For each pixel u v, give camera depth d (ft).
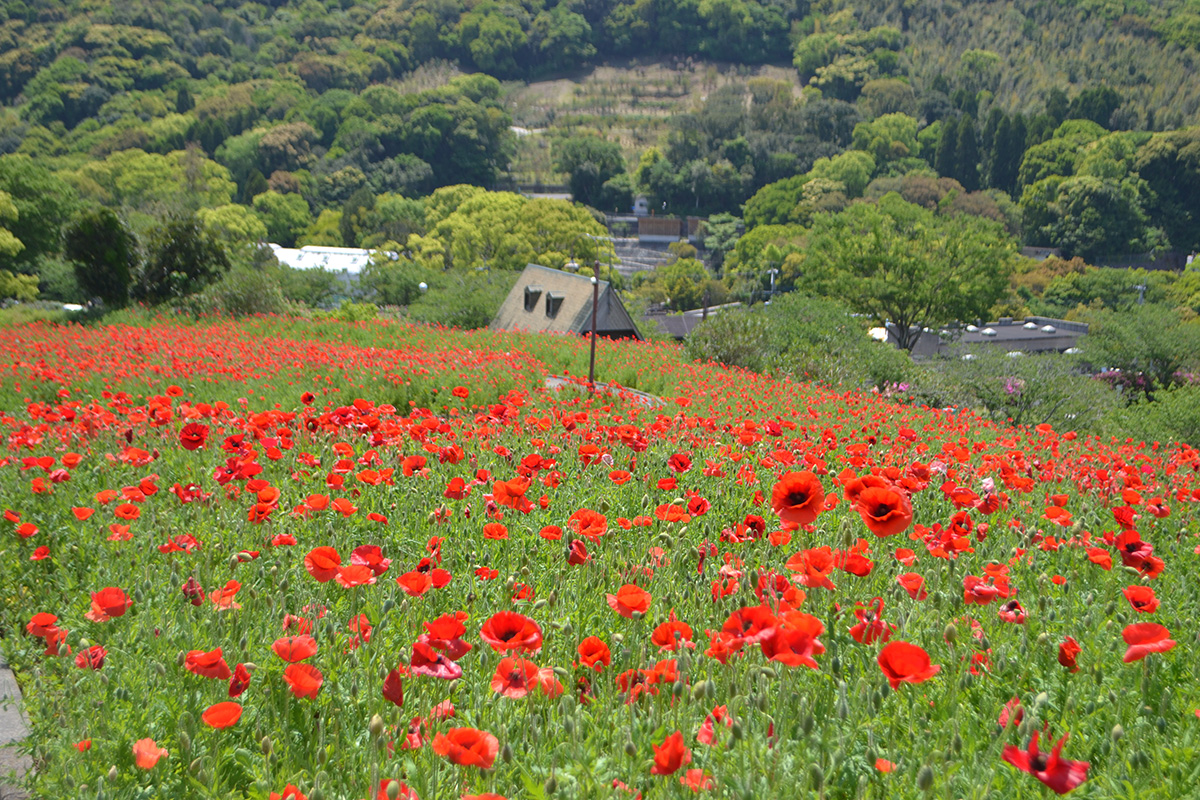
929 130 554.46
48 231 202.49
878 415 41.47
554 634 10.80
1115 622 11.16
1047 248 389.39
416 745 8.10
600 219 477.36
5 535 16.61
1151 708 9.31
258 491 13.57
